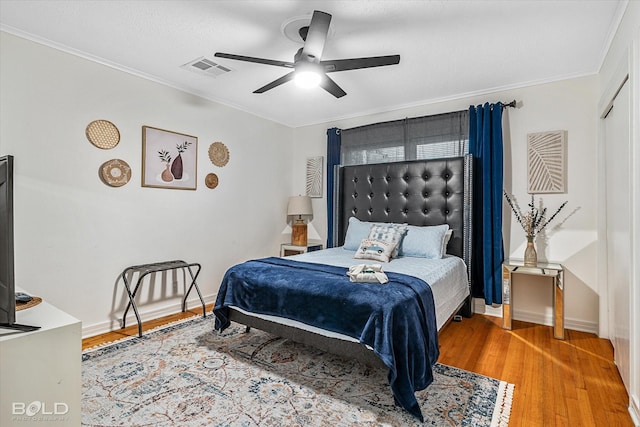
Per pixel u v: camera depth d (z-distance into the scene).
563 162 3.12
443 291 2.56
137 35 2.46
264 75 3.20
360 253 3.15
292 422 1.72
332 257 3.25
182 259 3.54
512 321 3.30
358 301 1.96
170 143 3.39
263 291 2.39
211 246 3.85
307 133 4.92
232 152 4.08
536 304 3.27
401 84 3.38
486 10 2.11
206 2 2.06
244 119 4.25
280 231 4.83
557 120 3.17
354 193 4.25
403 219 3.85
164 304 3.39
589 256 3.03
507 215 3.41
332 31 2.36
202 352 2.53
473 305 3.53
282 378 2.16
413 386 1.81
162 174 3.33
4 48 2.34
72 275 2.71
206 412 1.79
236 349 2.59
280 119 4.73
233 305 2.56
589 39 2.46
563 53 2.68
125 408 1.82
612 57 2.42
